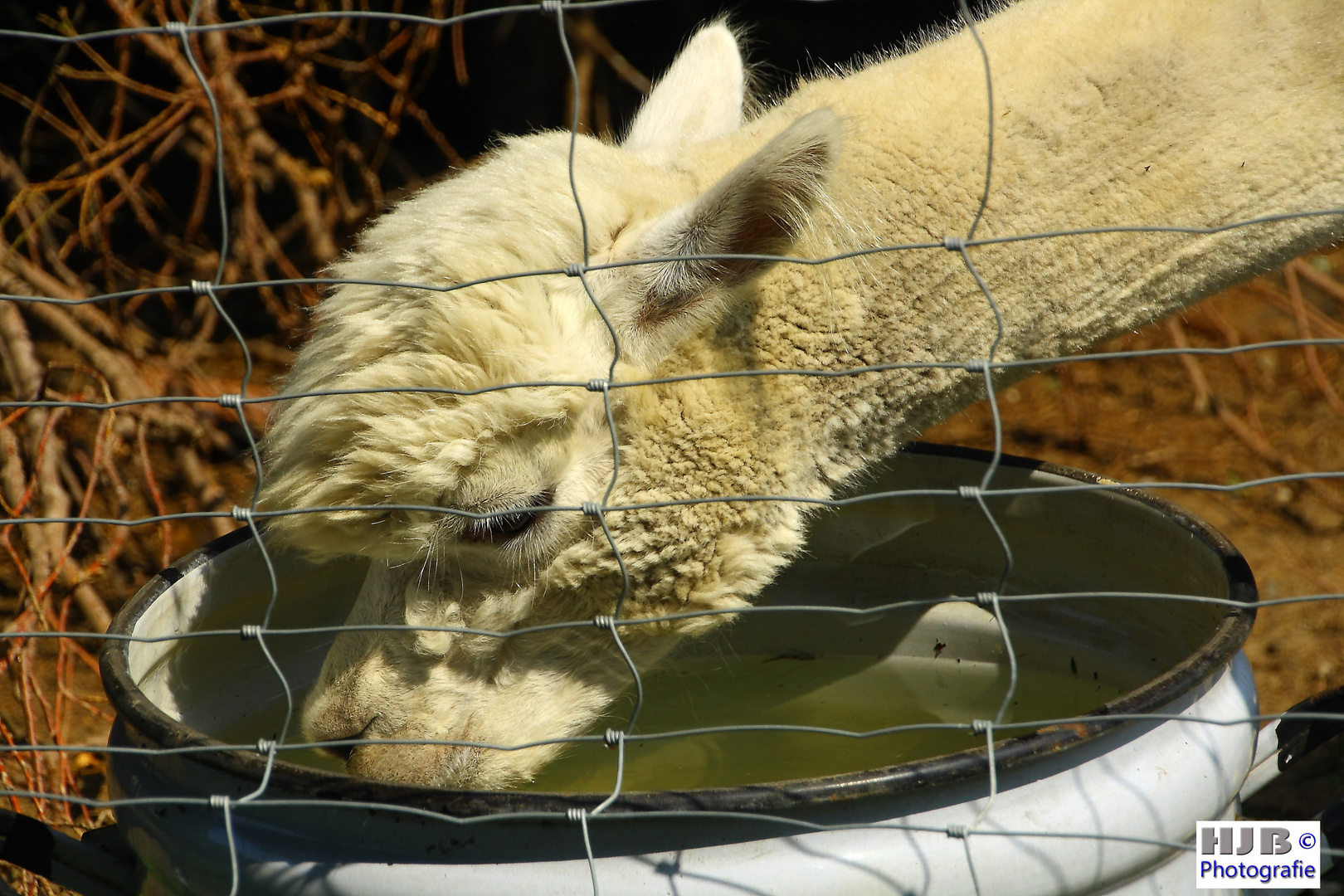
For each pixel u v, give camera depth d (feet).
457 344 8.52
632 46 30.71
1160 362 28.37
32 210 23.89
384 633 9.72
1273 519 22.85
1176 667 7.18
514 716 9.85
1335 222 10.80
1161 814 6.98
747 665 13.06
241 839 6.96
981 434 26.08
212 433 22.68
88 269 24.58
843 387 9.98
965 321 10.07
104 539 21.25
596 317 9.02
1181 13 10.30
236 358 26.20
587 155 9.62
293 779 6.70
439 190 9.32
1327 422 25.68
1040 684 11.90
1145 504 10.19
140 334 24.95
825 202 8.59
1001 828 6.62
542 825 6.47
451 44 26.63
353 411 8.61
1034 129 9.99
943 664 12.53
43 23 25.79
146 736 7.27
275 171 25.49
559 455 9.08
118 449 20.77
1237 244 10.56
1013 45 10.41
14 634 7.24
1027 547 11.84
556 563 9.52
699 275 8.92
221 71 22.03
